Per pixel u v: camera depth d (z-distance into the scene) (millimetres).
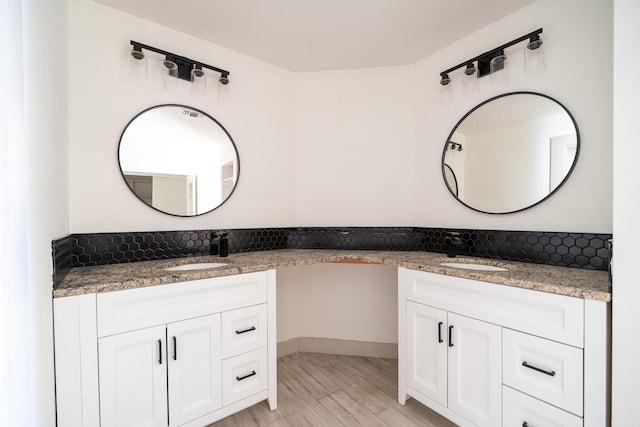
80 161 1594
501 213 1828
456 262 1787
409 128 2322
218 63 2090
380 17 1792
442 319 1517
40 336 996
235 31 1928
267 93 2324
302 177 2461
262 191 2297
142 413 1272
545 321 1164
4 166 736
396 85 2344
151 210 1830
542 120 1668
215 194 2066
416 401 1763
